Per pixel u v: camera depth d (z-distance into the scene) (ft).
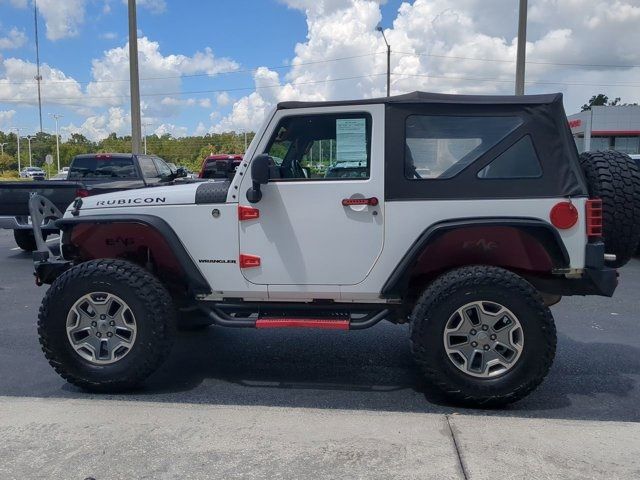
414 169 14.30
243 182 14.84
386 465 10.94
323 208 14.56
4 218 35.55
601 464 10.96
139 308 14.64
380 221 14.38
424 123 14.30
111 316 14.98
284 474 10.69
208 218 15.01
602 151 15.17
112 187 38.93
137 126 66.90
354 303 15.14
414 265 14.26
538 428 12.43
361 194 14.37
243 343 19.93
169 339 14.99
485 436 12.05
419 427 12.48
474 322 13.85
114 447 11.68
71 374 14.94
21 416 13.12
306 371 17.15
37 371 17.22
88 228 15.72
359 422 12.74
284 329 21.61
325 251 14.67
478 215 14.08
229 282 15.14
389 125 14.29
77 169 44.47
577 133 157.79
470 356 13.87
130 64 66.13
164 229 14.99
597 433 12.19
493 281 13.53
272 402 14.84
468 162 14.21
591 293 14.62
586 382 16.17
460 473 10.67
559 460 11.10
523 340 13.60
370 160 14.37
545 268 14.38
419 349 13.88
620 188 14.15
